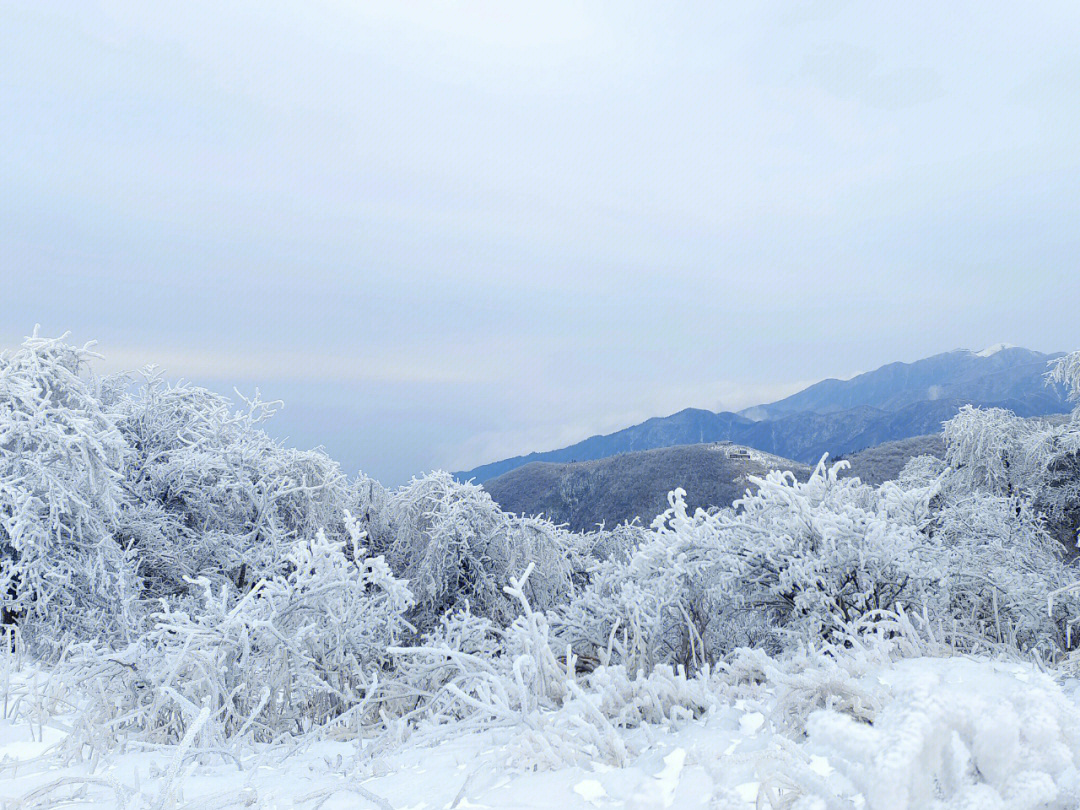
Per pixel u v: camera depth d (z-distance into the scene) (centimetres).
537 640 339
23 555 755
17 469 823
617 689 290
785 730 231
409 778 245
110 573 837
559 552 1153
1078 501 1585
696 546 483
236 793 231
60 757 293
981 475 1803
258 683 397
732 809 165
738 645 475
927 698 131
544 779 218
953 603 433
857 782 122
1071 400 1802
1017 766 126
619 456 13300
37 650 712
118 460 930
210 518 1131
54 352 1009
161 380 1212
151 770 265
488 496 1160
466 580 1104
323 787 242
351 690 432
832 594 416
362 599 463
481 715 306
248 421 1289
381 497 1294
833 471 535
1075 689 247
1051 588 413
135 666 375
